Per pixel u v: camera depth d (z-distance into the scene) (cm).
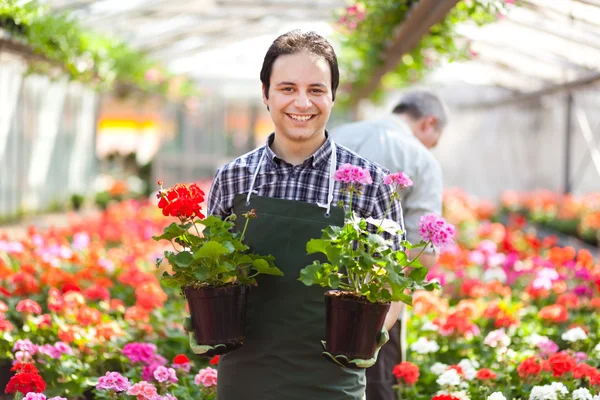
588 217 1230
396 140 368
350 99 1542
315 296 252
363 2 683
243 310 251
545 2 670
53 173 1408
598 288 586
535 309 648
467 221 1225
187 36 1346
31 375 360
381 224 245
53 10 870
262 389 252
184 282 250
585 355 458
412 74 1060
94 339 463
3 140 1116
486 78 1420
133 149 2070
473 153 1903
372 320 240
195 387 415
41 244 712
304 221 253
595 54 902
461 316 508
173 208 245
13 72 1125
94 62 995
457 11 613
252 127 2261
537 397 384
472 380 429
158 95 1636
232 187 265
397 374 379
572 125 1484
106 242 948
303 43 250
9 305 549
